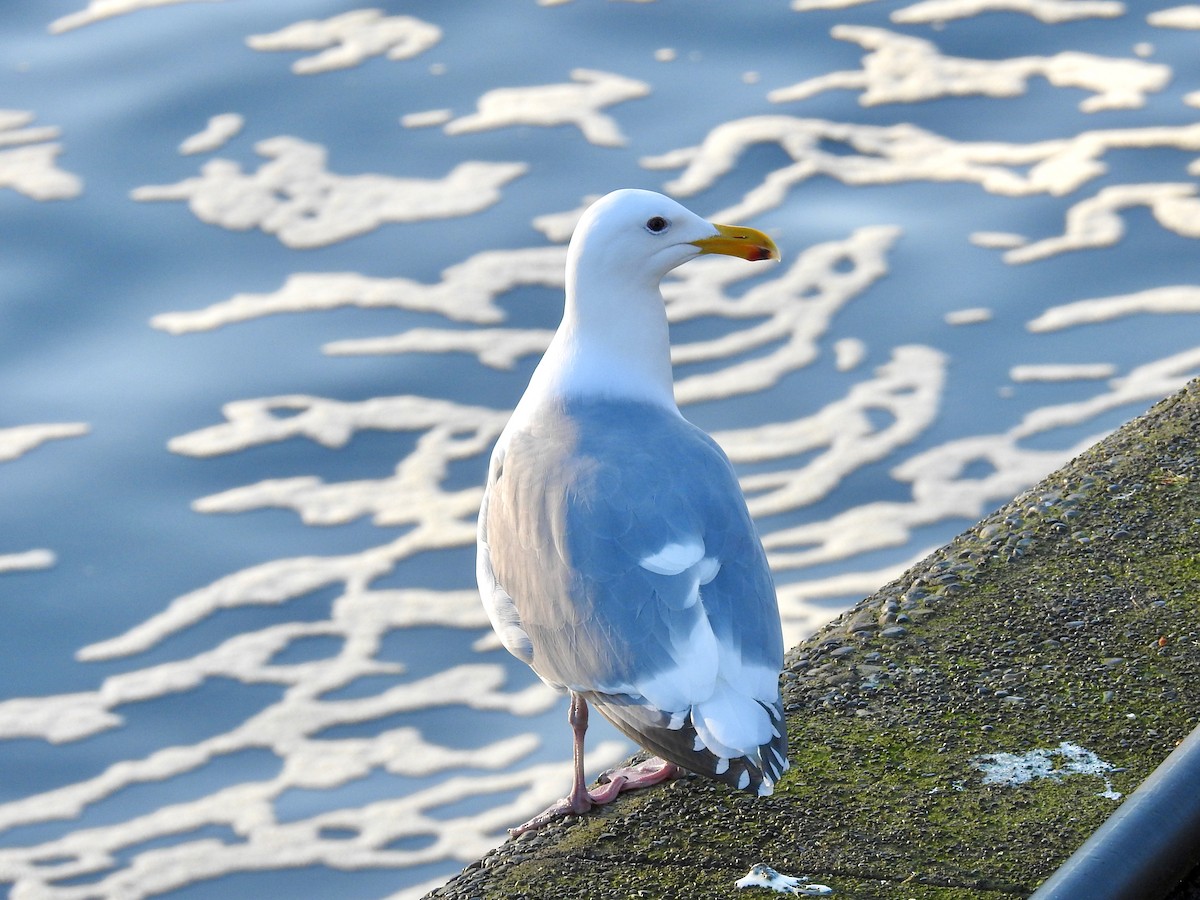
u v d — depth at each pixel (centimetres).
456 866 1033
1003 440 1307
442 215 1612
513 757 1118
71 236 1628
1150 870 511
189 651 1224
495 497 674
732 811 612
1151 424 810
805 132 1686
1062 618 688
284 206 1648
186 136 1770
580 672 610
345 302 1521
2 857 1079
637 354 708
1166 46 1778
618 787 639
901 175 1616
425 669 1195
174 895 1039
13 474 1378
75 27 1980
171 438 1403
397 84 1822
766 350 1421
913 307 1452
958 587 715
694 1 1936
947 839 584
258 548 1302
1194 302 1421
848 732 640
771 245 706
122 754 1152
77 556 1309
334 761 1127
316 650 1216
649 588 595
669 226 702
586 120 1731
